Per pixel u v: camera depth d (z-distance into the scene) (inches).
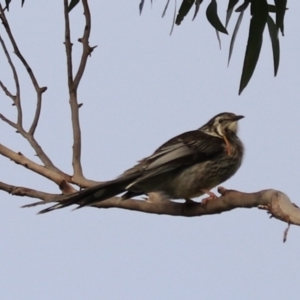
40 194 406.3
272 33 435.2
